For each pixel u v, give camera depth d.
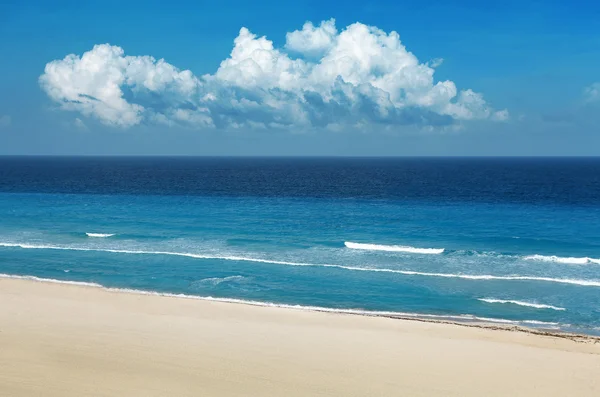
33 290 21.58
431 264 27.80
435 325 17.78
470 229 39.09
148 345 13.98
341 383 11.67
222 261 28.20
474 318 19.30
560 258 28.66
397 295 22.22
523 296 21.95
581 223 41.81
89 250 30.77
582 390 11.84
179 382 11.08
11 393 9.88
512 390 11.73
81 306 19.00
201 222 42.03
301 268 26.72
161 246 32.19
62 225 39.62
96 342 13.99
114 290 22.31
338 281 24.38
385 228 39.47
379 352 14.29
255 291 22.81
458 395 11.29
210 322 17.20
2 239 33.91
